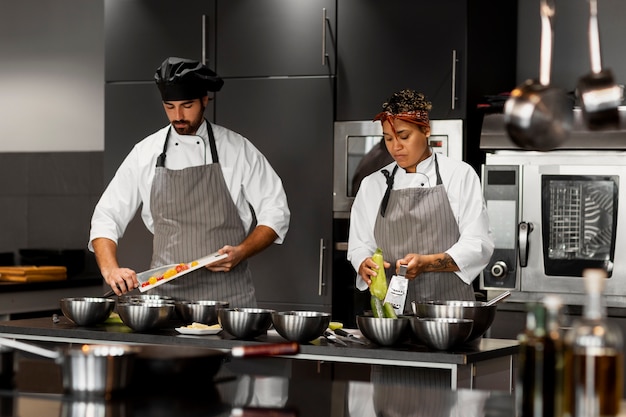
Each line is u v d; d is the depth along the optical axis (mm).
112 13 5035
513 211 4258
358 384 2236
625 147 4078
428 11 4469
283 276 4715
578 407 1549
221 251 3615
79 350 2021
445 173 3660
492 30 4699
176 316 3402
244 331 3072
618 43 4723
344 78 4621
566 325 4156
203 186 3848
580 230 4176
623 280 4109
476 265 3525
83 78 5742
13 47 5918
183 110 3799
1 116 5949
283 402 1966
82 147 5754
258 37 4770
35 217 5871
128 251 5000
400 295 3281
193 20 4887
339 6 4633
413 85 4496
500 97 4324
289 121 4715
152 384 2070
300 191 4688
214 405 1878
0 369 2072
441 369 2764
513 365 3119
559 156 4199
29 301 5227
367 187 3814
